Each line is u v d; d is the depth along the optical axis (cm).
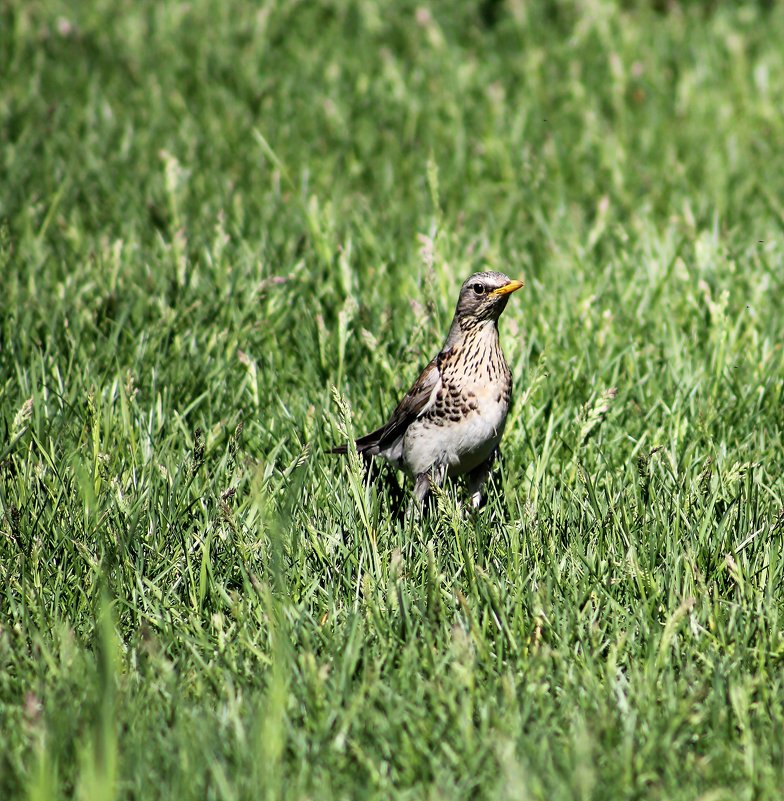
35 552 880
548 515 952
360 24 2591
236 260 1506
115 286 1409
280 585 774
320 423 1138
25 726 678
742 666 761
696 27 2497
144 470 1002
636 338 1321
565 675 741
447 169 1914
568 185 1850
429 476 1026
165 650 789
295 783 642
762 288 1418
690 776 657
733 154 1881
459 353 1036
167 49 2444
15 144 1970
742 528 917
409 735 700
